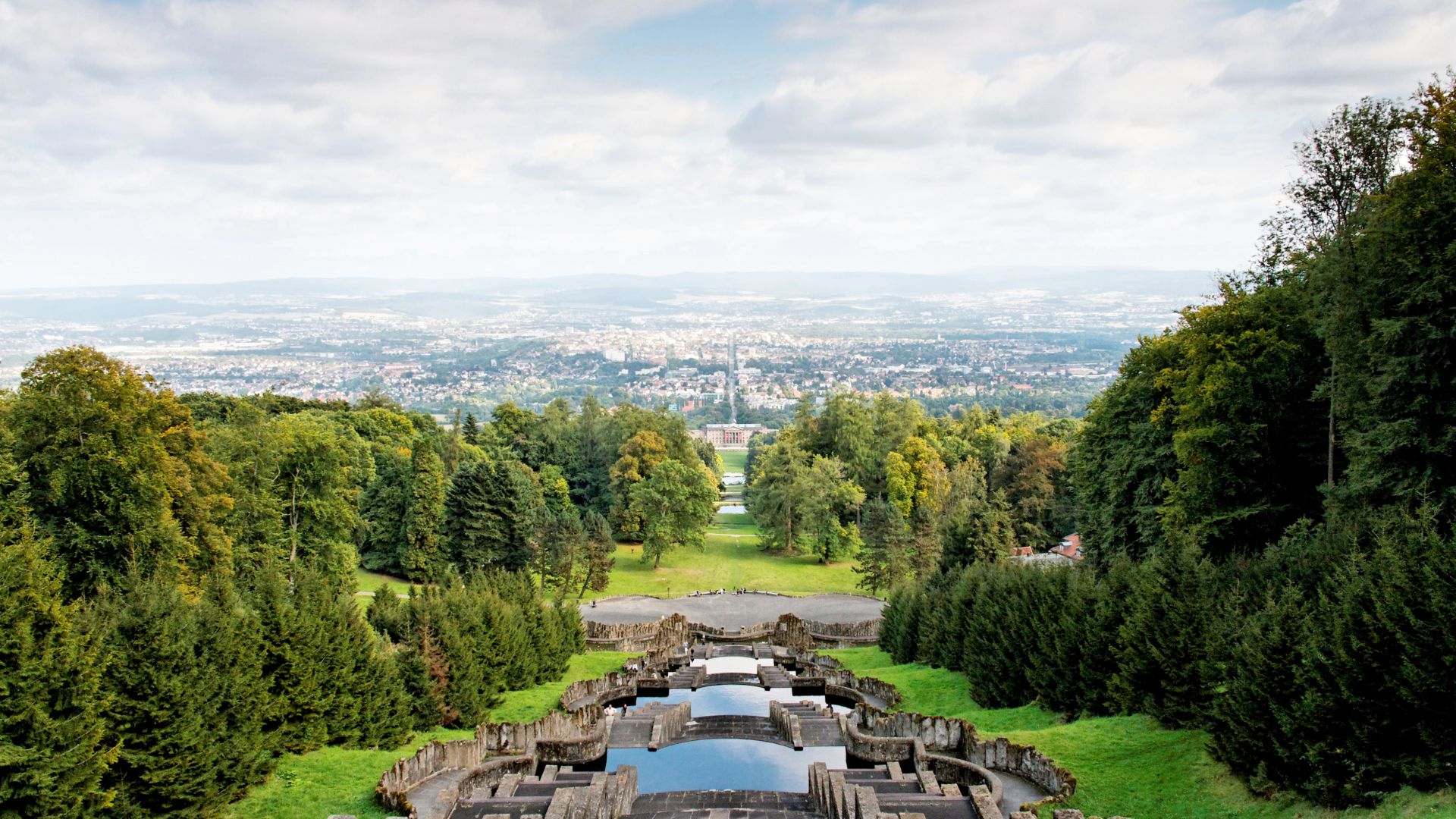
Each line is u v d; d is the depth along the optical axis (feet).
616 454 431.84
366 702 118.32
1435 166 116.37
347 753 112.06
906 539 284.61
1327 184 168.25
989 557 239.30
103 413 151.53
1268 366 153.48
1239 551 157.99
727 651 222.69
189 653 93.97
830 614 262.88
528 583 180.14
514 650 160.25
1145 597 115.03
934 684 159.02
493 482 288.51
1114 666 121.49
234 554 206.39
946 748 118.73
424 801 102.01
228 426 235.20
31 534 87.81
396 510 297.12
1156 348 187.42
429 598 142.82
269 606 111.55
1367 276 128.16
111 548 153.69
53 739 78.48
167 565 156.76
